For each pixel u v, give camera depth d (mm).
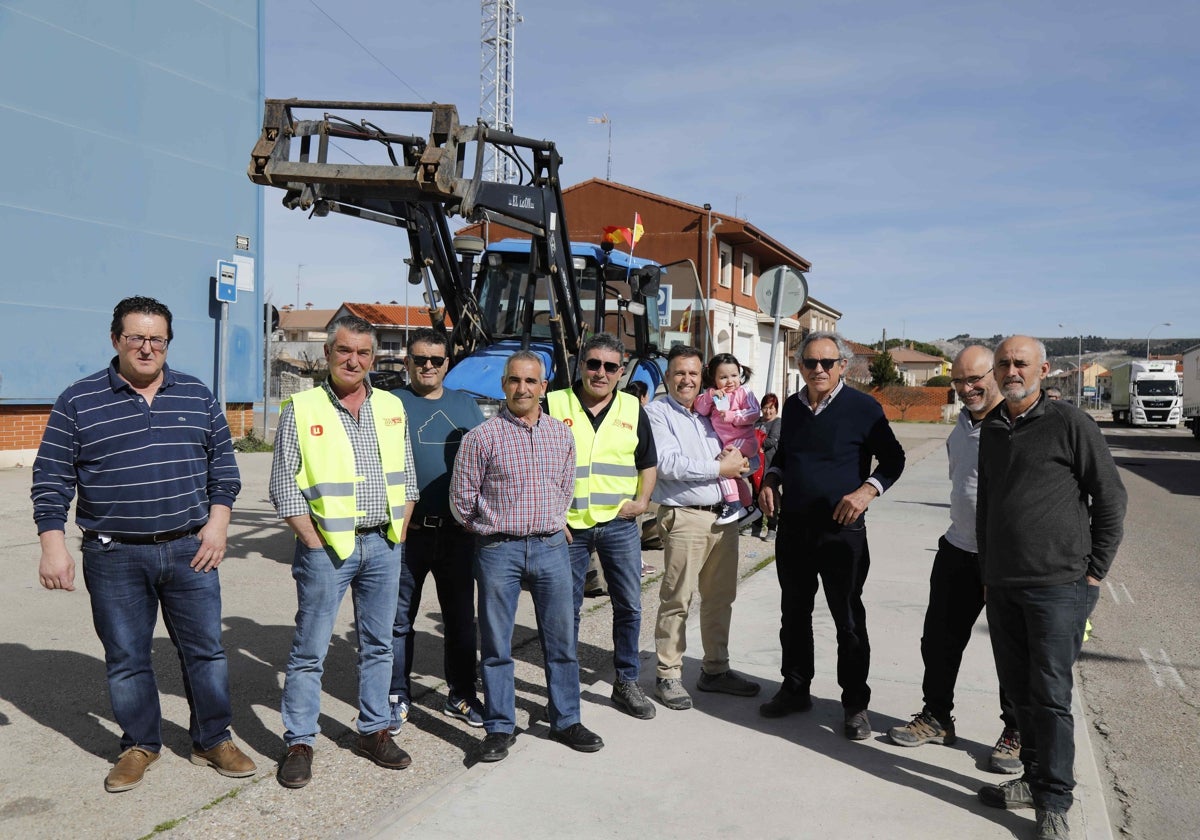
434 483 4316
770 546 9086
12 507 9930
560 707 4055
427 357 4379
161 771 3820
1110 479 3236
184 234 15414
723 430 4668
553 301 7293
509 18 36406
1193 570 8523
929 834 3268
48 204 13297
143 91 14570
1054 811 3227
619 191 27453
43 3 13055
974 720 4426
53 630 5688
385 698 3975
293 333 75625
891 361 57312
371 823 3406
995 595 3488
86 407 3533
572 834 3217
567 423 4375
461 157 6141
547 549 3998
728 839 3205
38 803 3502
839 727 4332
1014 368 3336
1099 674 5391
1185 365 36750
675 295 26578
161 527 3602
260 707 4586
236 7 16125
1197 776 4008
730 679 4809
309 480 3740
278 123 5801
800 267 33625
